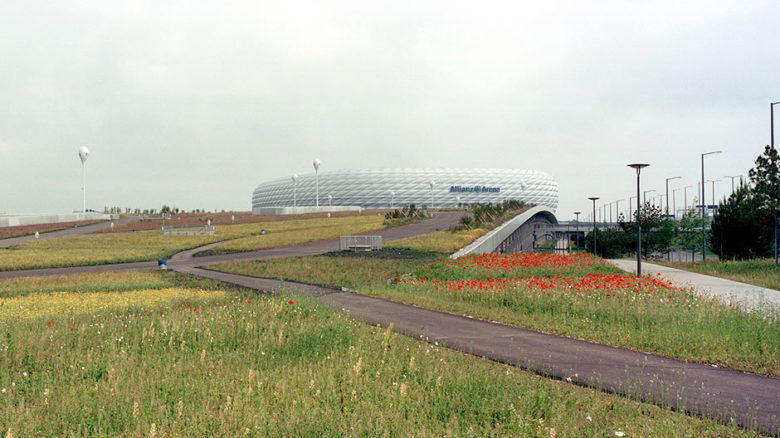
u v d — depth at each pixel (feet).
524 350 36.78
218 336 36.04
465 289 63.77
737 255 138.41
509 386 24.68
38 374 28.04
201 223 330.95
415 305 59.67
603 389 27.17
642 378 29.55
